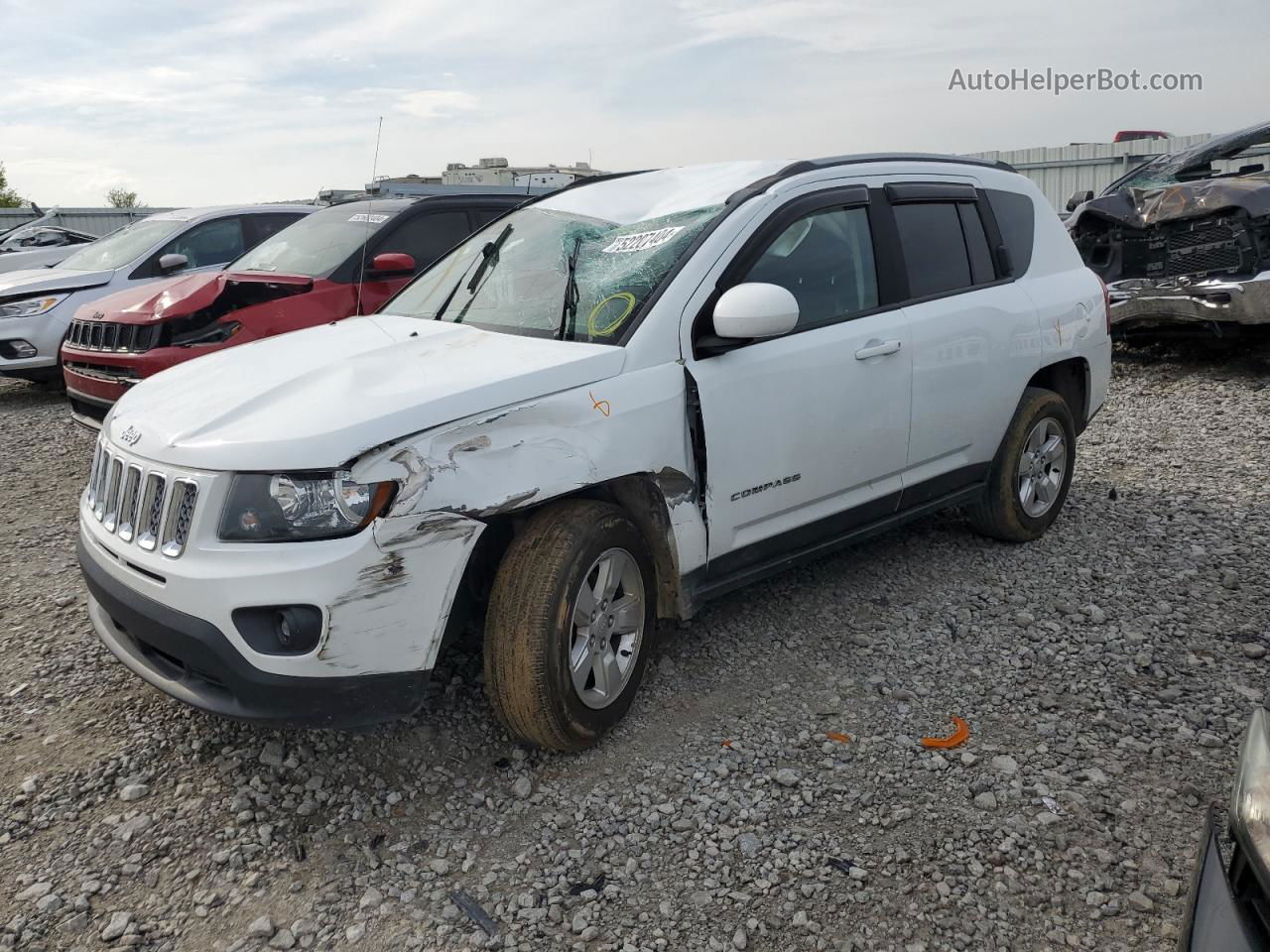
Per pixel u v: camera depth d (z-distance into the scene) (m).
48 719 3.36
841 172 3.97
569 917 2.42
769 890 2.50
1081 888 2.50
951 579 4.43
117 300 6.73
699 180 4.04
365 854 2.65
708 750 3.13
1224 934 1.59
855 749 3.13
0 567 4.82
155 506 2.76
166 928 2.39
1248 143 8.32
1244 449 6.26
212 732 3.24
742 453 3.41
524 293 3.69
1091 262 8.77
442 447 2.68
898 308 4.02
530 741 3.03
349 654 2.59
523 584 2.87
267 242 7.65
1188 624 3.94
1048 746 3.13
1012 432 4.58
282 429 2.62
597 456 2.97
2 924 2.40
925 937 2.34
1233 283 7.52
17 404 9.25
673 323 3.27
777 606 4.18
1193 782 2.92
